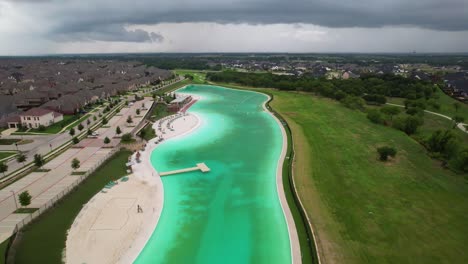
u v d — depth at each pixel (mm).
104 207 56781
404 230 49906
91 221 52312
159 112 139750
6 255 42719
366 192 62812
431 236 48438
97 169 72375
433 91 168625
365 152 85688
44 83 194250
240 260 45406
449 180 68438
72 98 137375
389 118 122000
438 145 84562
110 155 80312
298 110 144500
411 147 90438
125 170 73688
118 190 63562
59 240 47094
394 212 55250
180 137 103438
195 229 52375
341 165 76562
